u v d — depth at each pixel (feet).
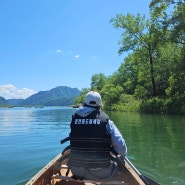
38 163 12.14
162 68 53.83
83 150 6.45
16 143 17.75
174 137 18.48
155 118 34.81
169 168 11.07
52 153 14.24
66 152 8.72
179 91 43.78
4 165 11.84
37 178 6.73
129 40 51.62
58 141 18.28
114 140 6.54
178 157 12.83
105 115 6.64
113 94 76.59
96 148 6.42
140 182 6.51
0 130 26.04
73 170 6.62
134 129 23.21
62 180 7.14
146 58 52.75
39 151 14.79
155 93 53.06
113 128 6.56
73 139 6.58
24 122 36.76
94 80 127.95
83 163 6.44
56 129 26.03
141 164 11.66
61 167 7.44
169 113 44.37
